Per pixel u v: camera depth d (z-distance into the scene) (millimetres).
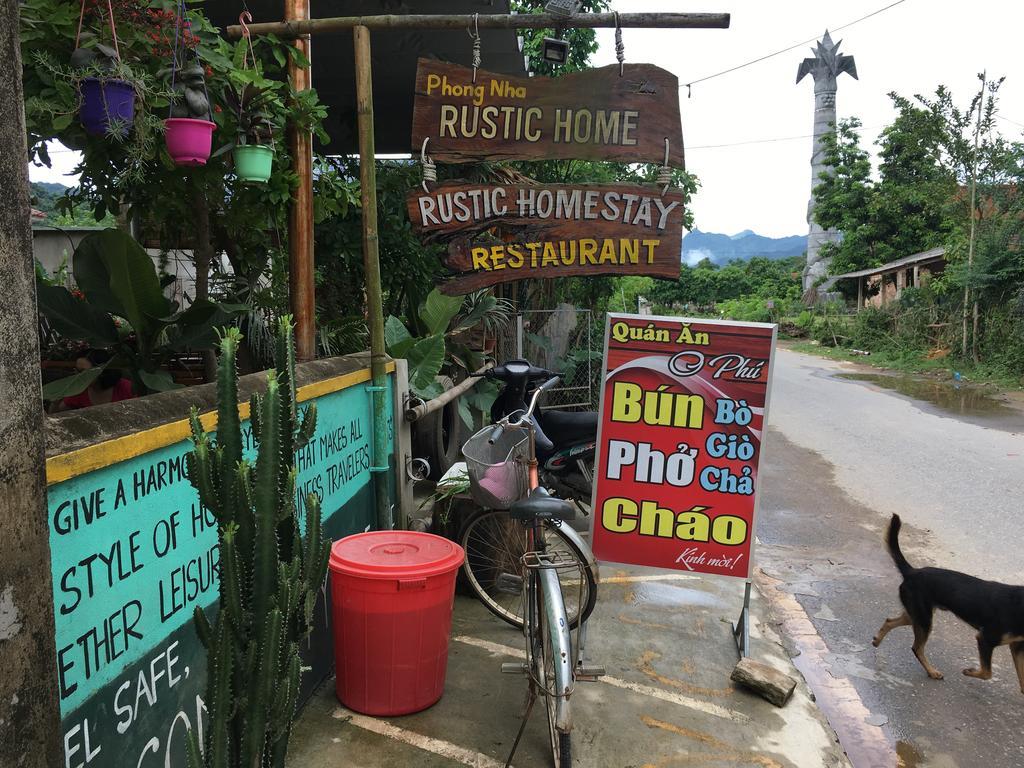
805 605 4848
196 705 2430
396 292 8375
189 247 5820
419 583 3129
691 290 49781
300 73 4191
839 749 3211
